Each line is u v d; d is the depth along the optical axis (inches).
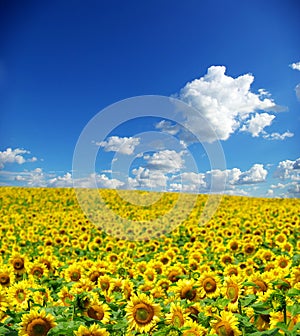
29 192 1488.7
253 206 1173.1
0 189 1563.7
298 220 710.5
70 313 195.2
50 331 171.2
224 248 472.1
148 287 250.1
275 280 221.8
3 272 281.9
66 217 920.3
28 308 238.4
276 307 183.6
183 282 231.5
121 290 251.8
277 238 503.8
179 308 186.5
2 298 221.3
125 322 189.0
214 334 166.2
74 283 237.9
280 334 172.1
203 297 231.1
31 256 544.1
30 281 287.0
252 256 446.3
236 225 784.9
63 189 1558.8
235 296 201.8
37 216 995.9
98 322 182.9
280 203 1245.7
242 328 176.6
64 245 578.2
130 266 398.0
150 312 186.5
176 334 172.6
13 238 649.6
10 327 192.7
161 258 399.5
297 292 183.6
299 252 448.8
